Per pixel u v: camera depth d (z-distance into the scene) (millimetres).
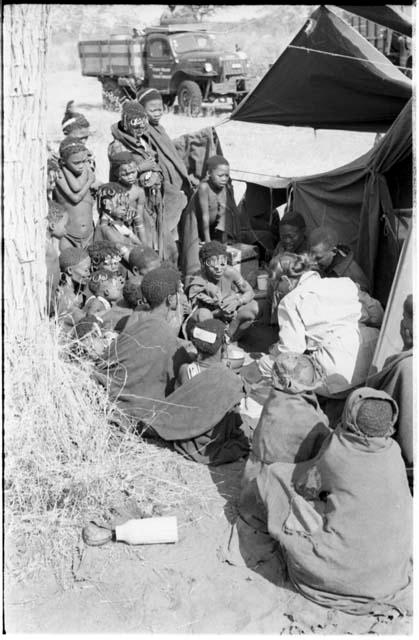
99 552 4086
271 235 8281
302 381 4262
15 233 4988
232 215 7836
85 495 4398
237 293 6559
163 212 7840
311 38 7559
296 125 9031
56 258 6012
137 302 5613
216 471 4754
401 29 7133
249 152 14617
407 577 3711
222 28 19906
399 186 6516
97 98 19484
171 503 4438
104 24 21578
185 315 6387
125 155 7066
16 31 4883
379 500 3650
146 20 21672
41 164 5082
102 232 6871
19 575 3967
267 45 19922
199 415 4785
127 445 4855
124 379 5094
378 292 6609
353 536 3633
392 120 8773
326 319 5258
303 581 3734
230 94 17344
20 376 4621
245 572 3943
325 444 3953
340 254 6062
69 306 5762
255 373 5902
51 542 4148
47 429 4527
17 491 4332
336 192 7422
